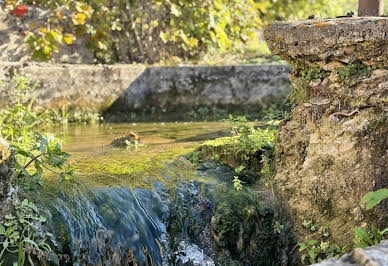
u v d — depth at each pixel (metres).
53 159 3.91
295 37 3.99
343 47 3.79
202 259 3.92
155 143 5.69
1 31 7.46
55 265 3.39
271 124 5.04
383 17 3.99
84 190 3.98
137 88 7.66
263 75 7.85
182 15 9.02
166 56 9.14
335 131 3.90
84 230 3.64
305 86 4.16
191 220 4.09
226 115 7.73
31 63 7.04
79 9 7.86
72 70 7.10
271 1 11.73
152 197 4.15
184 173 4.56
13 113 5.09
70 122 7.11
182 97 7.82
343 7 11.56
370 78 3.75
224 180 4.45
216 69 7.83
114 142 5.62
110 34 8.59
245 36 10.10
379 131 3.67
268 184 4.31
